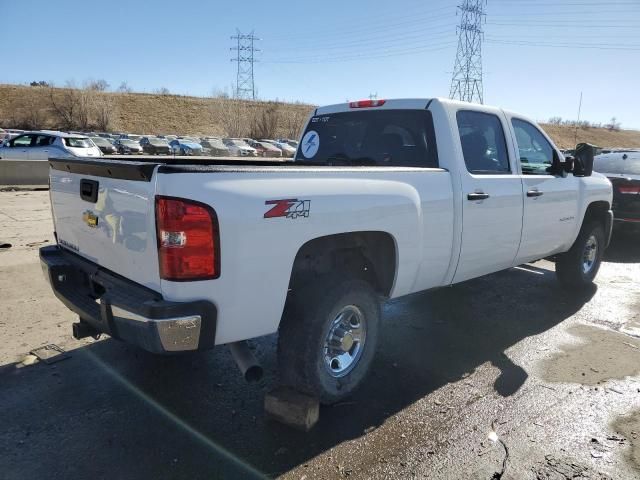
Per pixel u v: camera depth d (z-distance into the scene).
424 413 3.54
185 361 4.22
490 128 4.78
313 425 3.32
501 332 5.09
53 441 3.11
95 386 3.77
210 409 3.52
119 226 3.00
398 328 5.13
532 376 4.14
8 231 8.83
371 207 3.41
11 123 62.72
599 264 6.73
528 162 5.24
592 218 6.52
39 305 5.29
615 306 5.97
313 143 5.29
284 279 3.00
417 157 4.39
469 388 3.91
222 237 2.71
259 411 3.51
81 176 3.39
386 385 3.93
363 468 2.95
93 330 3.72
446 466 2.98
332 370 3.51
